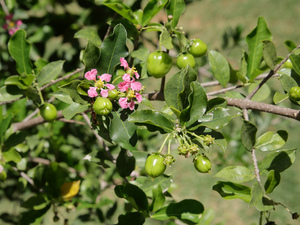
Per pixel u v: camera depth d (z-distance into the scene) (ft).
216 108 1.22
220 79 1.43
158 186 1.36
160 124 1.20
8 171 2.07
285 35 6.75
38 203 1.52
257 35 1.44
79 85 1.19
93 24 2.14
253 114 2.43
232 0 8.14
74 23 2.19
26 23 2.27
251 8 7.74
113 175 2.22
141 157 1.59
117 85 1.26
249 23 7.33
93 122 1.24
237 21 7.47
